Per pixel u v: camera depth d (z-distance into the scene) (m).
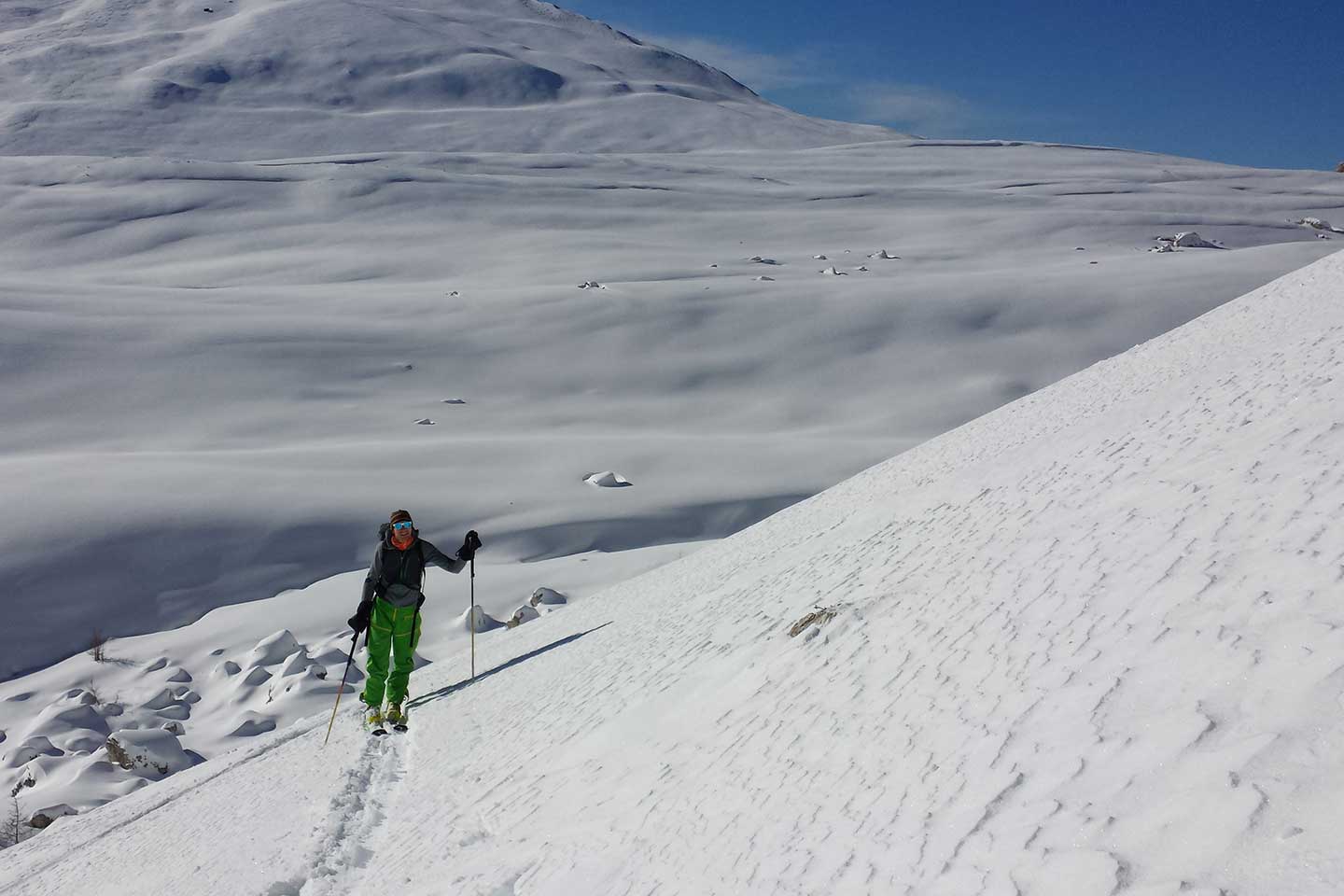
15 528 47.88
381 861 6.30
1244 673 2.79
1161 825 2.35
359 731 11.02
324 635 40.25
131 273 132.25
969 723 3.62
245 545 49.22
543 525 53.38
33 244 144.38
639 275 125.25
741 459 66.88
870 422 82.81
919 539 7.76
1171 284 109.19
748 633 7.18
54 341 83.31
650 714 6.32
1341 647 2.61
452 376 89.12
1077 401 13.64
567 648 11.81
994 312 103.25
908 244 153.00
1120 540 4.73
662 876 3.96
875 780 3.65
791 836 3.62
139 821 11.26
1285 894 1.90
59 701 34.25
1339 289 11.65
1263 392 7.09
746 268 130.00
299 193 169.50
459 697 11.24
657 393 89.44
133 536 48.47
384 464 62.00
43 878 9.84
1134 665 3.29
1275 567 3.40
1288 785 2.20
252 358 86.19
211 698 35.25
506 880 4.76
